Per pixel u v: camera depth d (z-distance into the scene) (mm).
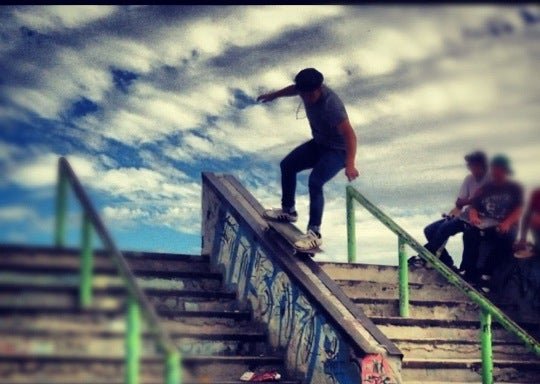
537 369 6484
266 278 6430
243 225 6910
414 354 6445
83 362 4496
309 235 6328
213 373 5656
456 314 7180
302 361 5754
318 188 6441
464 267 7676
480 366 6238
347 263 7379
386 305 6902
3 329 4574
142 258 7086
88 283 4938
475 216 7570
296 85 6426
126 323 4051
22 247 5309
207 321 6305
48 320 4781
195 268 7395
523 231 7379
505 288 7664
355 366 5109
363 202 7324
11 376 4352
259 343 6211
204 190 7953
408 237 6773
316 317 5641
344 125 6387
